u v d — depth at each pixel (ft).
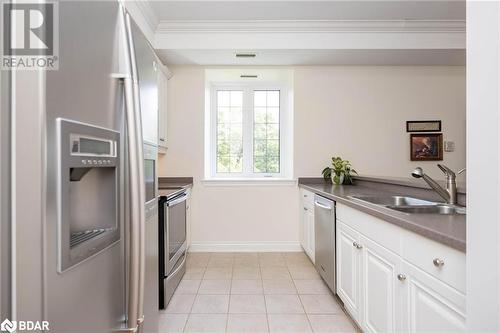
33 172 1.80
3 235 1.73
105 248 2.59
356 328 6.26
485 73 2.24
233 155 12.88
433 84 12.09
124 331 2.89
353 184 11.08
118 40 2.87
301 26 9.83
